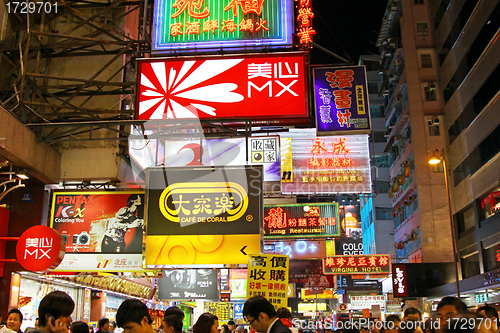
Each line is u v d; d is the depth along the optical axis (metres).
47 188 13.26
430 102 33.38
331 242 30.52
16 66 12.42
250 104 12.35
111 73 13.88
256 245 10.79
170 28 13.28
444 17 31.88
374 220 52.12
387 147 41.50
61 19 14.24
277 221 26.64
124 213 12.44
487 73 23.98
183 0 13.47
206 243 10.88
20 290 13.55
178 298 17.44
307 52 12.73
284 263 7.29
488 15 23.89
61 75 13.93
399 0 37.75
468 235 26.91
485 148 24.50
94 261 12.14
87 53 13.70
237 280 27.80
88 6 14.24
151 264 10.83
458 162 29.22
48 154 12.45
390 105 41.38
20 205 12.85
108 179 13.13
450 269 28.38
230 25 13.16
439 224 31.14
